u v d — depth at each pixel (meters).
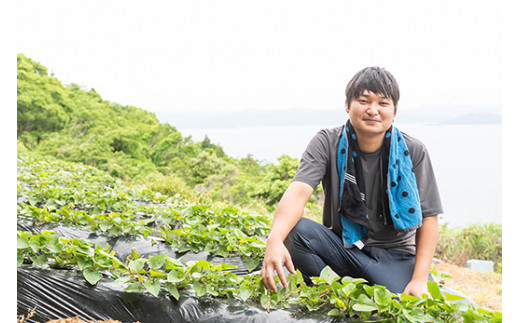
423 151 2.95
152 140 20.52
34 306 2.47
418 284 2.70
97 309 2.47
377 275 2.89
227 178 16.59
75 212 3.84
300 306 2.47
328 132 3.01
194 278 2.54
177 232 3.56
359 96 2.74
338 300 2.30
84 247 2.60
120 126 20.67
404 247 3.02
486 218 11.23
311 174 2.81
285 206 2.67
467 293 5.38
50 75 21.72
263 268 2.49
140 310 2.45
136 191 5.89
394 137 2.88
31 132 18.92
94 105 20.69
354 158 2.91
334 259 2.96
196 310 2.44
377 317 2.28
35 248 2.64
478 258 7.97
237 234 3.35
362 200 2.90
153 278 2.52
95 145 18.47
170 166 19.02
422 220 2.88
